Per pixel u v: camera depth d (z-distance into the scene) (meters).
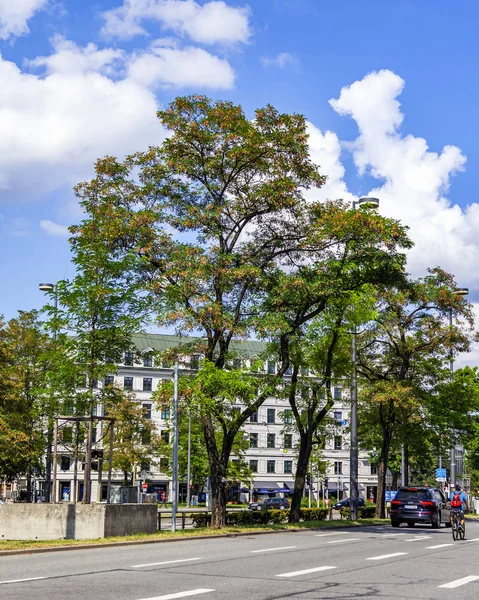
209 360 29.02
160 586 11.71
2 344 42.41
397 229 30.70
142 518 25.06
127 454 67.69
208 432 29.92
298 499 35.41
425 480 104.94
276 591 11.26
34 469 52.09
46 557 17.33
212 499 29.83
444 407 44.72
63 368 26.23
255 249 31.55
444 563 16.58
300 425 35.41
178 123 29.28
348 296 31.86
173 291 28.02
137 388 96.25
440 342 42.66
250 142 28.70
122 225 28.39
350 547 21.03
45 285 35.75
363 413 45.25
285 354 32.09
